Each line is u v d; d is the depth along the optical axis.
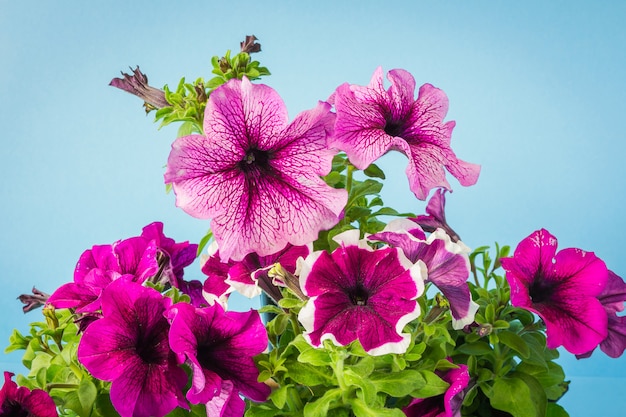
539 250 0.51
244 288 0.48
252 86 0.43
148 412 0.44
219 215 0.44
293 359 0.49
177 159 0.42
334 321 0.42
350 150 0.45
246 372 0.47
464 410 0.56
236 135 0.44
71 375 0.50
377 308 0.42
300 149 0.45
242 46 0.60
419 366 0.49
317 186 0.45
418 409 0.49
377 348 0.41
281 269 0.44
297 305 0.46
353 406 0.47
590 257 0.51
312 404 0.47
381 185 0.56
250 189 0.44
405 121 0.49
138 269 0.51
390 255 0.43
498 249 0.56
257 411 0.49
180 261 0.56
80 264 0.52
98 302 0.47
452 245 0.44
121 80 0.58
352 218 0.56
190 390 0.42
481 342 0.54
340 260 0.43
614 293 0.52
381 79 0.48
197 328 0.45
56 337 0.50
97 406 0.48
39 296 0.55
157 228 0.55
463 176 0.49
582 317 0.50
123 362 0.44
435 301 0.48
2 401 0.45
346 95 0.46
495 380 0.54
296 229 0.44
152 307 0.45
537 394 0.54
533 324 0.54
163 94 0.57
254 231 0.44
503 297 0.53
